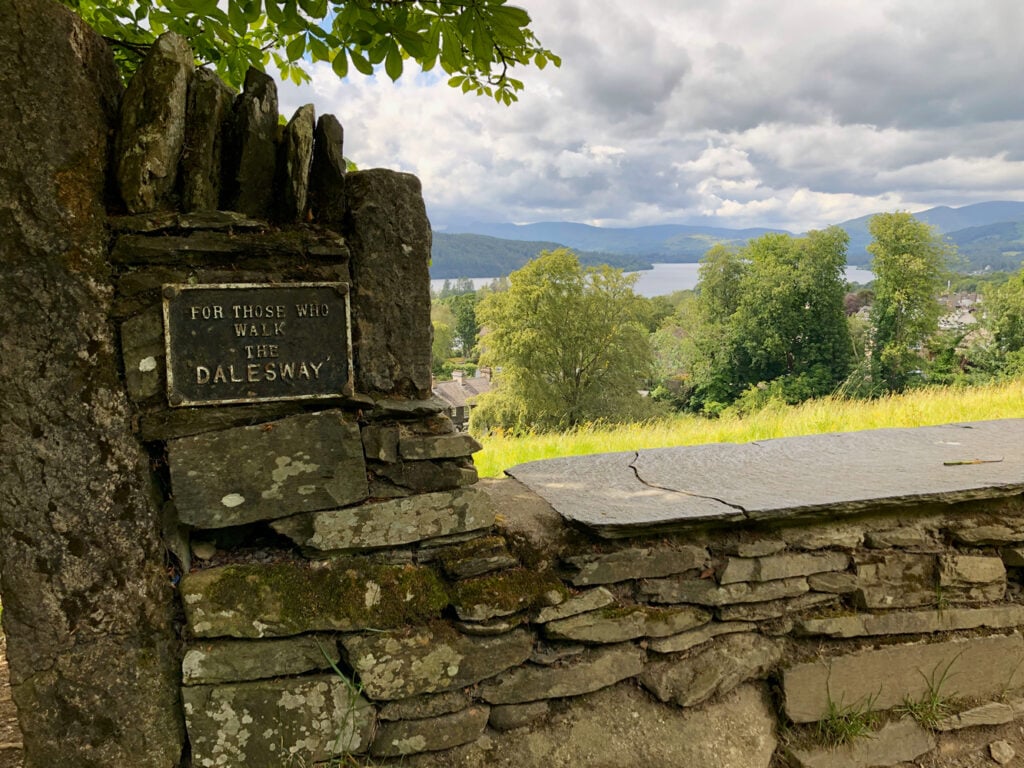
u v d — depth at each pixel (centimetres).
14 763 239
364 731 217
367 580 217
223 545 218
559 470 330
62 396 185
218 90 201
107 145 188
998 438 379
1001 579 279
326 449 212
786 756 253
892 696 267
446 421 231
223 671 205
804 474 308
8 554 185
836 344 3650
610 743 235
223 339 200
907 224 3428
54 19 176
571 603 237
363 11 225
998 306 3344
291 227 208
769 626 260
